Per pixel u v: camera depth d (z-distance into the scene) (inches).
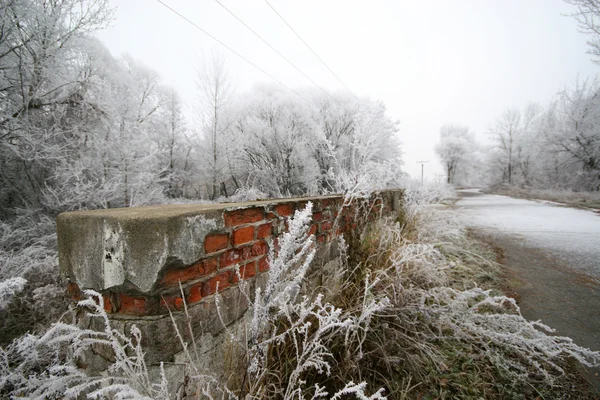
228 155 485.7
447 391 63.2
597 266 140.7
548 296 108.2
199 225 42.8
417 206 174.2
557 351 60.7
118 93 289.1
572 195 587.5
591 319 91.3
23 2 176.1
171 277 39.9
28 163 194.2
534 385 65.7
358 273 85.6
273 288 47.1
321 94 621.6
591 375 68.2
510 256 159.5
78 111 228.4
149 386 36.8
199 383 39.5
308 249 71.4
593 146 641.0
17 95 195.9
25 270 108.4
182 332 41.4
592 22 382.3
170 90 498.9
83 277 42.4
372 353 66.1
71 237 43.6
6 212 201.6
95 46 241.0
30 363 69.3
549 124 794.8
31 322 93.4
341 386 58.1
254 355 45.2
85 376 44.4
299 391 44.5
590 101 637.3
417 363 67.4
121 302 41.3
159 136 438.6
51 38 192.5
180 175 422.0
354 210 103.4
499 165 1189.1
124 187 237.6
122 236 38.4
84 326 46.0
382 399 39.3
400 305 76.6
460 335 76.8
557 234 215.3
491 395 62.6
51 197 196.5
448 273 115.7
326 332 62.2
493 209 403.2
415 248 97.2
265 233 58.7
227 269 49.4
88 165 220.8
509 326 72.4
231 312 50.6
